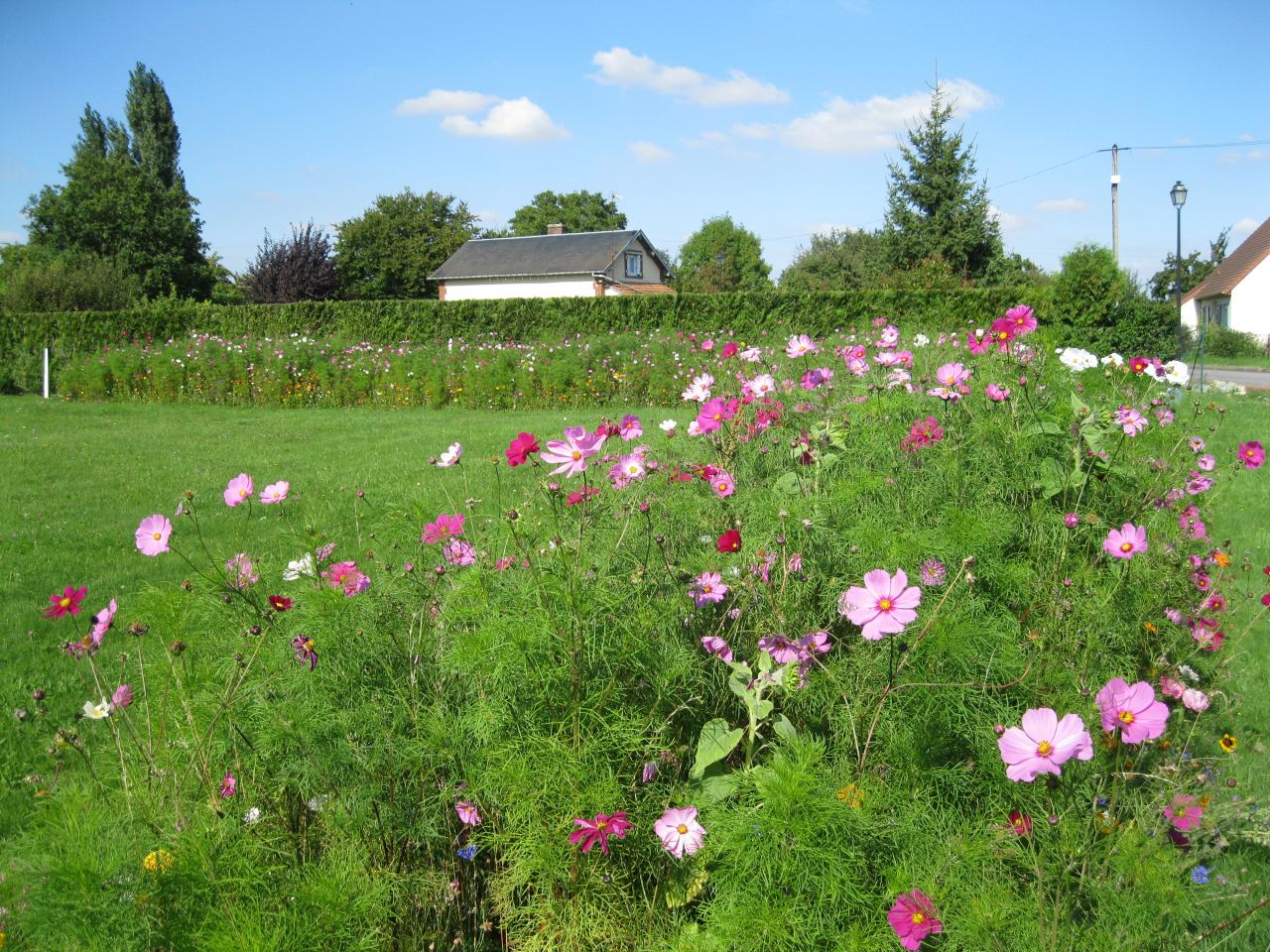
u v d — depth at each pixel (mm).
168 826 1739
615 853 1834
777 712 2203
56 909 1408
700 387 3420
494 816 1924
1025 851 1790
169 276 38844
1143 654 2631
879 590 1807
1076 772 1841
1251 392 13688
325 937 1551
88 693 3295
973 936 1531
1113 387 3463
